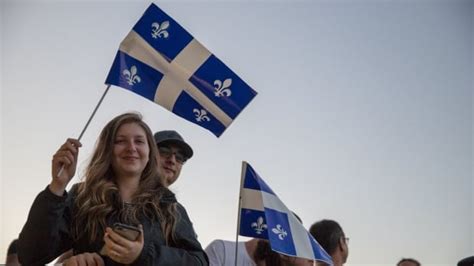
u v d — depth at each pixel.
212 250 4.19
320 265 4.00
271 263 3.68
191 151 4.22
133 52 3.25
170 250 2.61
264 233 3.36
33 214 2.55
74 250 2.70
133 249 2.43
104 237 2.46
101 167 2.82
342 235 4.22
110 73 3.16
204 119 3.31
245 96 3.33
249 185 3.38
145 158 2.87
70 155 2.62
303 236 3.32
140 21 3.29
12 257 4.48
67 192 2.83
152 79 3.27
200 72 3.31
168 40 3.30
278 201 3.37
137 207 2.73
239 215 3.33
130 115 2.94
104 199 2.71
